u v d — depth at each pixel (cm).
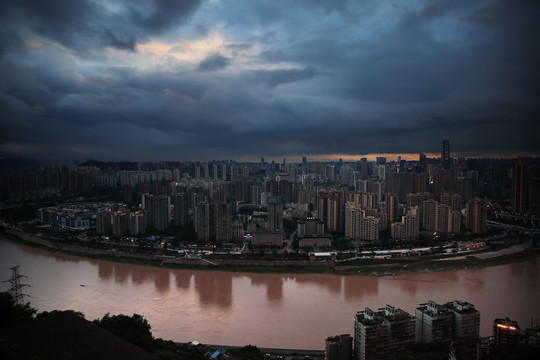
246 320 17688
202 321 17575
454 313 13650
